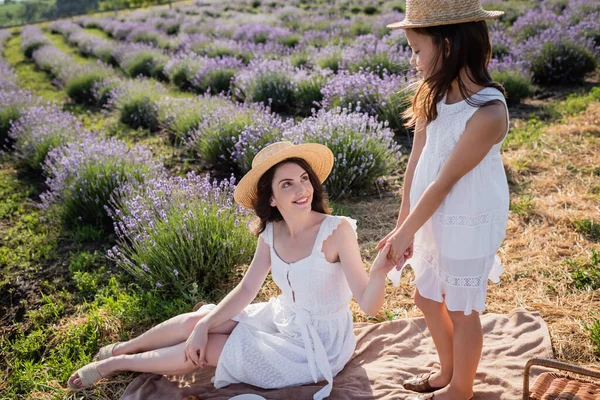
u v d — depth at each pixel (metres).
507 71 8.55
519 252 4.13
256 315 2.90
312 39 15.48
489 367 2.92
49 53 19.05
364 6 25.45
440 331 2.59
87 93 12.11
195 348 2.76
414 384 2.77
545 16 12.45
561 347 3.05
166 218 4.25
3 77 13.69
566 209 4.68
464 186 2.22
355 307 3.70
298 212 2.70
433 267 2.41
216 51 14.70
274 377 2.74
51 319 3.96
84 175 5.50
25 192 6.61
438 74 2.13
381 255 2.36
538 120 7.44
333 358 2.82
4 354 3.68
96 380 3.04
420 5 2.09
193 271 3.99
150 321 3.70
